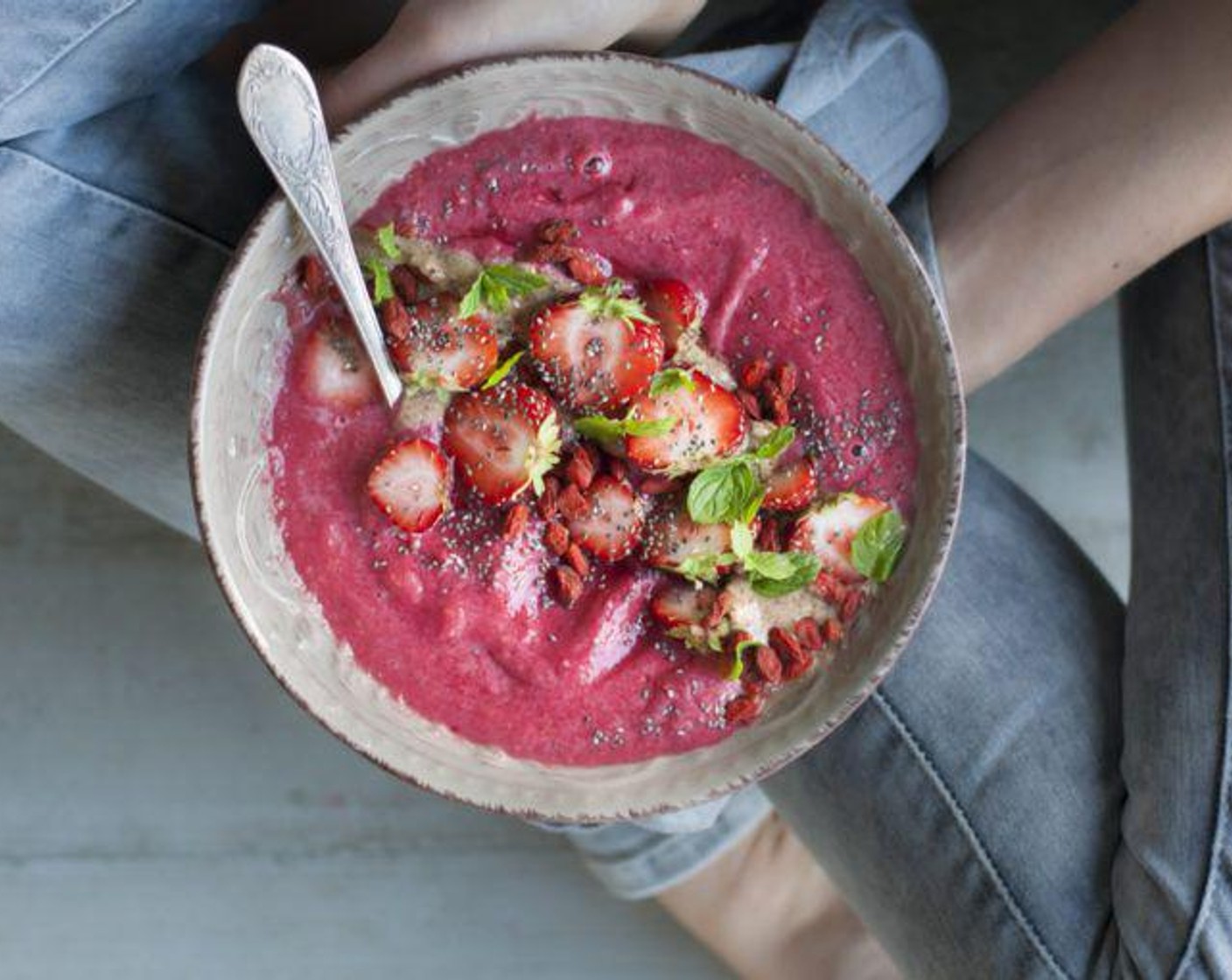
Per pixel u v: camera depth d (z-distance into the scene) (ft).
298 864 3.02
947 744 2.41
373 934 3.03
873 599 1.95
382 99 1.85
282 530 1.94
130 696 3.00
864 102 2.17
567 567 1.97
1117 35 2.23
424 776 1.95
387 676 1.96
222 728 3.01
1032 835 2.40
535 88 1.88
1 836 3.00
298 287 1.91
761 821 2.80
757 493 1.92
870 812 2.44
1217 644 2.34
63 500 2.98
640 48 2.22
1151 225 2.21
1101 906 2.40
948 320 2.29
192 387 1.84
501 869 3.03
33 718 3.00
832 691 1.95
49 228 2.09
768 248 1.93
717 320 1.95
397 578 1.94
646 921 3.03
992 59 2.83
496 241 1.93
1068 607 2.48
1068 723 2.43
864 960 2.83
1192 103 2.16
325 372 1.93
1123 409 2.96
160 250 2.13
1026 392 2.96
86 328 2.16
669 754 1.97
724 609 1.93
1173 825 2.34
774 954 2.88
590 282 1.93
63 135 2.09
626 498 1.94
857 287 1.93
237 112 2.17
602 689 1.97
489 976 3.03
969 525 2.48
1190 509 2.39
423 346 1.91
